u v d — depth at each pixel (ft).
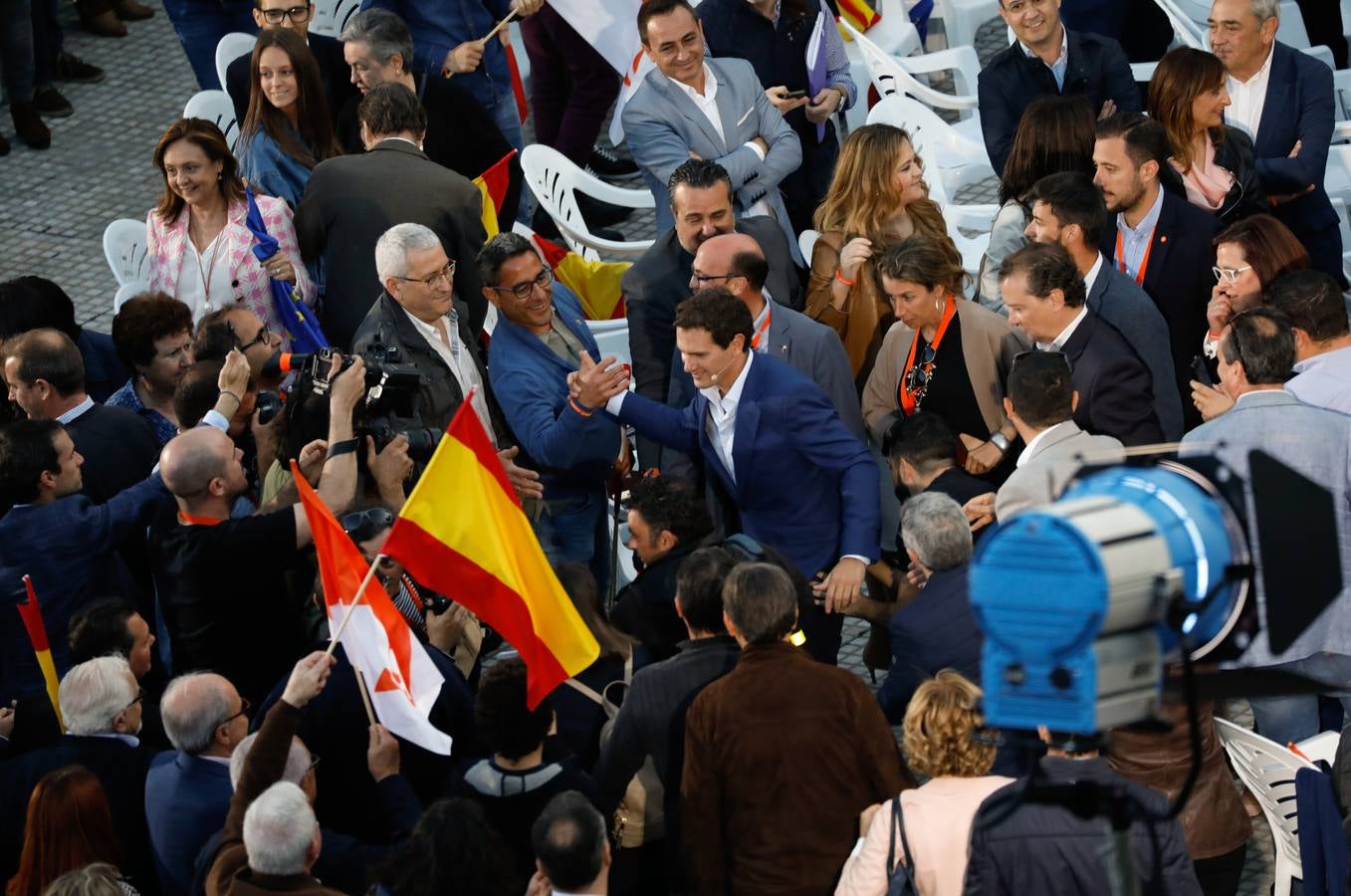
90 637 61.82
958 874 48.19
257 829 48.78
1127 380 68.08
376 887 49.85
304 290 83.82
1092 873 45.32
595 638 61.67
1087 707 30.32
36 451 65.67
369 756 57.88
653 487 63.41
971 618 60.34
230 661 64.23
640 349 78.18
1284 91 91.20
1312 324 66.80
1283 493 33.86
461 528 57.00
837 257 79.82
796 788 52.60
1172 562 30.76
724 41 99.35
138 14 132.57
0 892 58.13
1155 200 78.33
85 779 55.06
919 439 68.49
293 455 68.49
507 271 72.64
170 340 76.64
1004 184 83.15
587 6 106.52
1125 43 113.60
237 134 101.50
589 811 49.32
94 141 120.26
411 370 68.95
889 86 109.40
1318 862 53.78
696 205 75.87
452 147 94.07
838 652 78.23
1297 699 64.18
